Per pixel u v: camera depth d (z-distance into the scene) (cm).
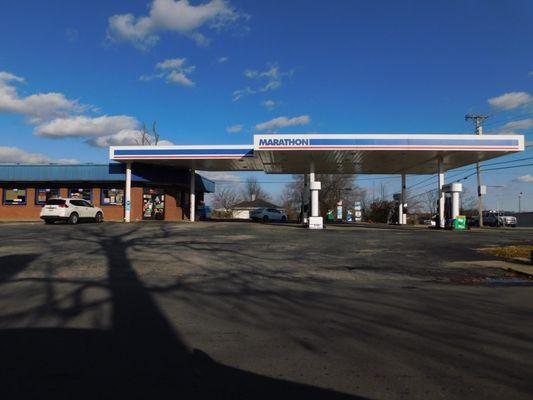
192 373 484
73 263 1300
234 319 720
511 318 748
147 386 448
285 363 518
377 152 2984
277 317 736
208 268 1262
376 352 559
